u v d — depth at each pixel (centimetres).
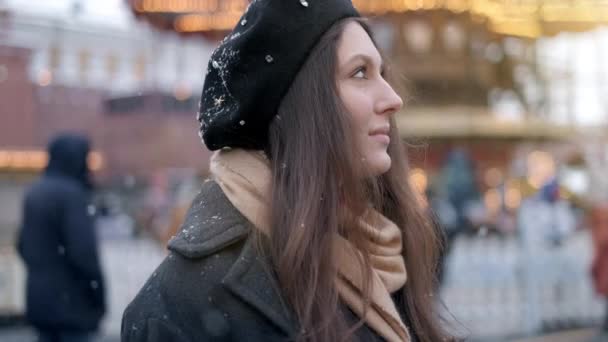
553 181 860
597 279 797
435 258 186
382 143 159
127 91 1184
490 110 1511
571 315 847
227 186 155
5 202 918
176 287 146
